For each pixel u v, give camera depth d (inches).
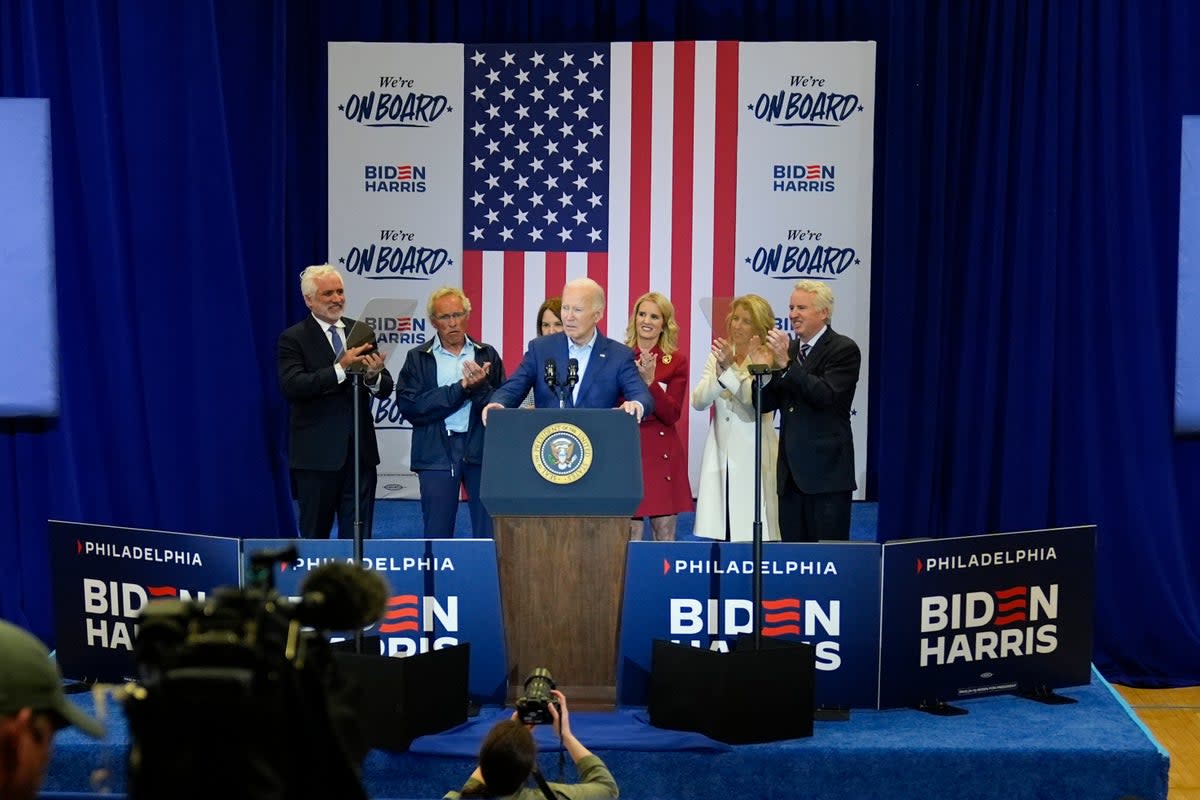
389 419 380.2
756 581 200.2
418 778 195.3
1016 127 296.4
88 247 278.5
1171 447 288.7
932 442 309.6
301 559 208.4
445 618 208.5
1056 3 285.9
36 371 273.7
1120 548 290.8
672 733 199.9
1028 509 295.0
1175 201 286.0
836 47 366.0
